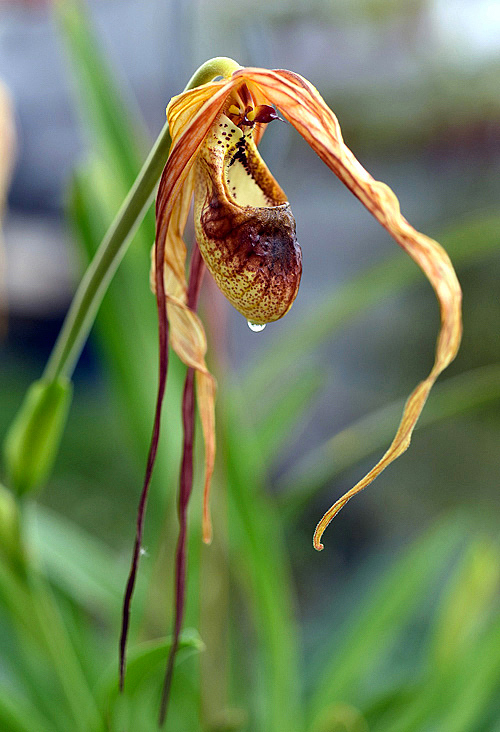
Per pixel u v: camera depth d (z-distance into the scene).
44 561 0.58
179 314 0.42
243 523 0.54
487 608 0.68
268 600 0.55
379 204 0.40
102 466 1.51
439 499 1.40
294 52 1.08
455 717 0.55
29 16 1.60
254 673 0.69
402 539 1.34
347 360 1.75
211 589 0.53
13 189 2.14
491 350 1.54
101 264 0.43
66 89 1.87
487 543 0.62
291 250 0.40
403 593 0.63
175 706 0.58
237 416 0.55
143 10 1.18
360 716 0.58
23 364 2.07
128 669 0.45
